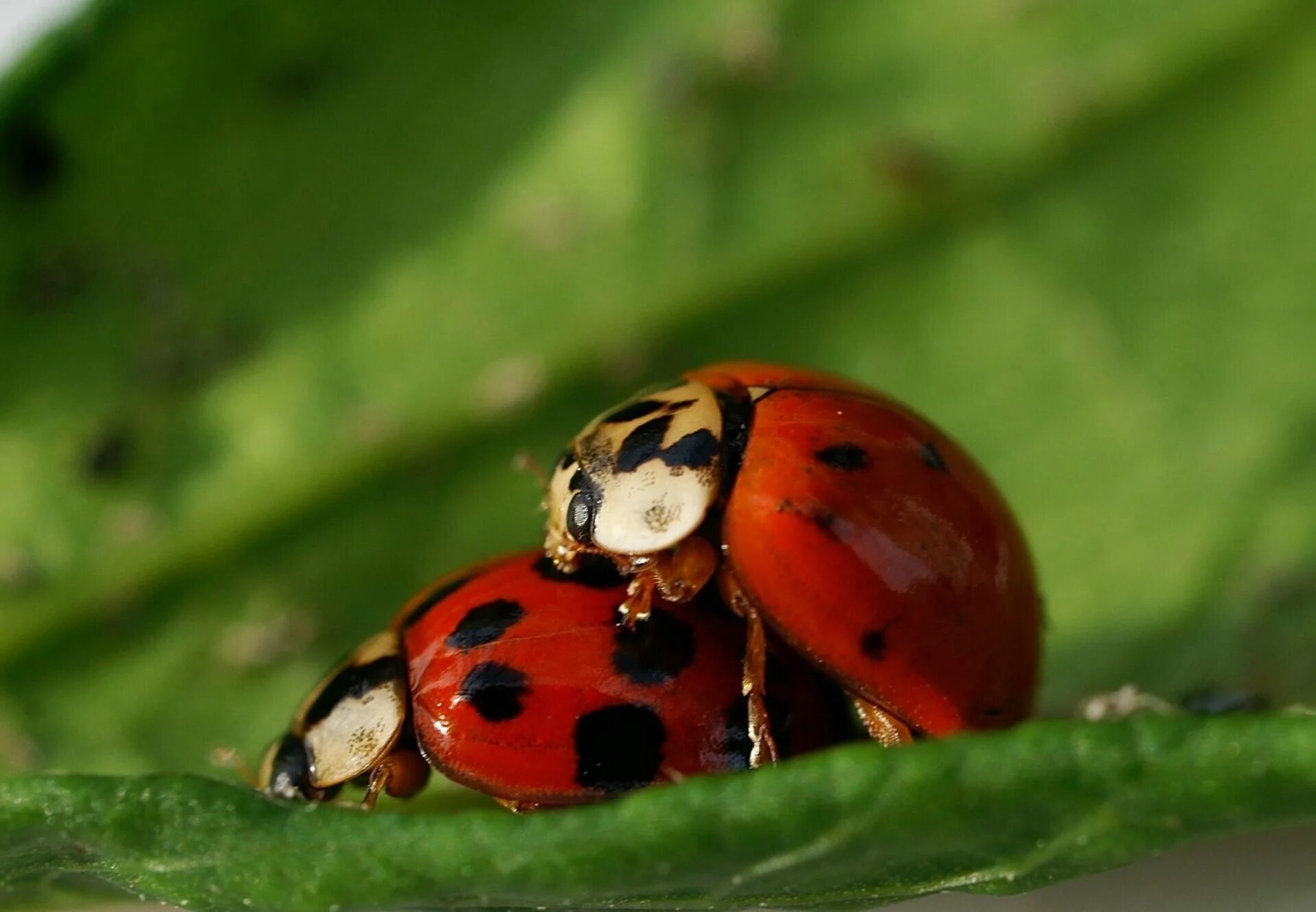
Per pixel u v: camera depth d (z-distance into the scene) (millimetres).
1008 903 79
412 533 88
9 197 87
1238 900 79
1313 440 88
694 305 89
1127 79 90
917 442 76
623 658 75
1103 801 71
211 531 87
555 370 89
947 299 90
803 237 90
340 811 72
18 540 87
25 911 77
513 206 89
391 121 89
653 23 90
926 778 71
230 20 86
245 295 88
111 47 86
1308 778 70
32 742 86
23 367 87
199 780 73
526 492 88
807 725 76
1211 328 89
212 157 88
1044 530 88
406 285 89
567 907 73
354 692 76
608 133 90
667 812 71
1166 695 84
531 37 90
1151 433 88
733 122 90
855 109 90
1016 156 90
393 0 88
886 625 75
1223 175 90
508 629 76
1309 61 90
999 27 91
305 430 88
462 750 75
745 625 76
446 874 72
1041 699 84
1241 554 87
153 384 88
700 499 76
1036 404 89
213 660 87
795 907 73
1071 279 89
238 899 72
